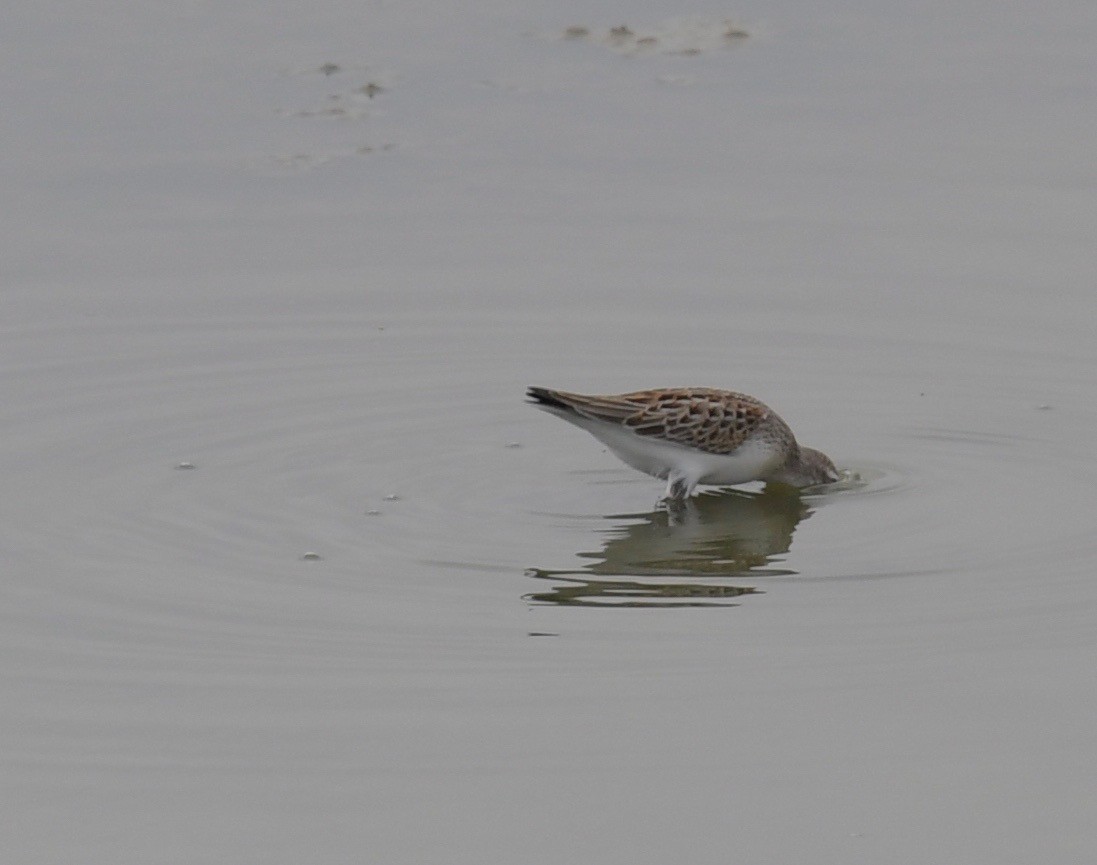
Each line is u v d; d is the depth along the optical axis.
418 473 15.65
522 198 20.69
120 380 17.55
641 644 12.35
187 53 23.28
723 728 11.23
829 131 21.78
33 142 21.41
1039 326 18.42
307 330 18.67
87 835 10.22
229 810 10.44
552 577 13.49
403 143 21.53
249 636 12.48
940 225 20.03
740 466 15.35
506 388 17.61
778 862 9.95
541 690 11.70
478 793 10.58
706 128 21.86
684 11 24.45
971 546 13.99
